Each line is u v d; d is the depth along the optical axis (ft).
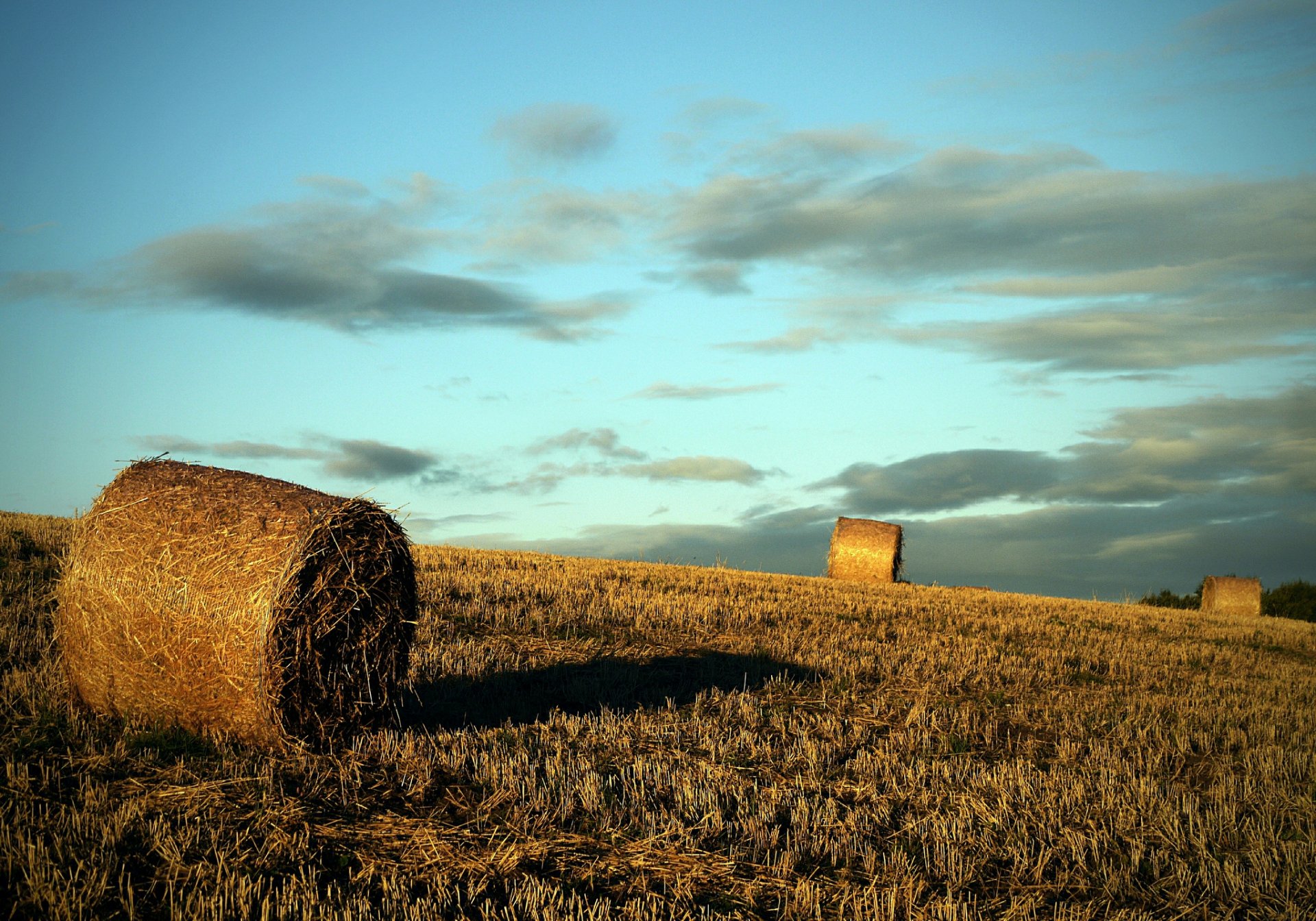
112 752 25.58
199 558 27.27
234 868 19.40
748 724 34.50
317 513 27.81
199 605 26.81
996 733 36.01
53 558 46.03
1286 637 74.23
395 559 30.68
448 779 26.08
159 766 25.02
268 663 26.43
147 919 17.33
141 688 27.68
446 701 34.68
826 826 24.32
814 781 28.17
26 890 17.61
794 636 52.34
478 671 38.42
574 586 60.90
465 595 53.72
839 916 19.65
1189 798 27.99
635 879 20.62
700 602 59.67
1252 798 28.68
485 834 22.35
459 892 19.22
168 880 18.67
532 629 47.62
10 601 39.88
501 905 19.08
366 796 24.49
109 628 27.89
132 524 28.45
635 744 30.73
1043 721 38.52
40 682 30.76
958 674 45.98
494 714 33.73
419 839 21.77
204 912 17.46
